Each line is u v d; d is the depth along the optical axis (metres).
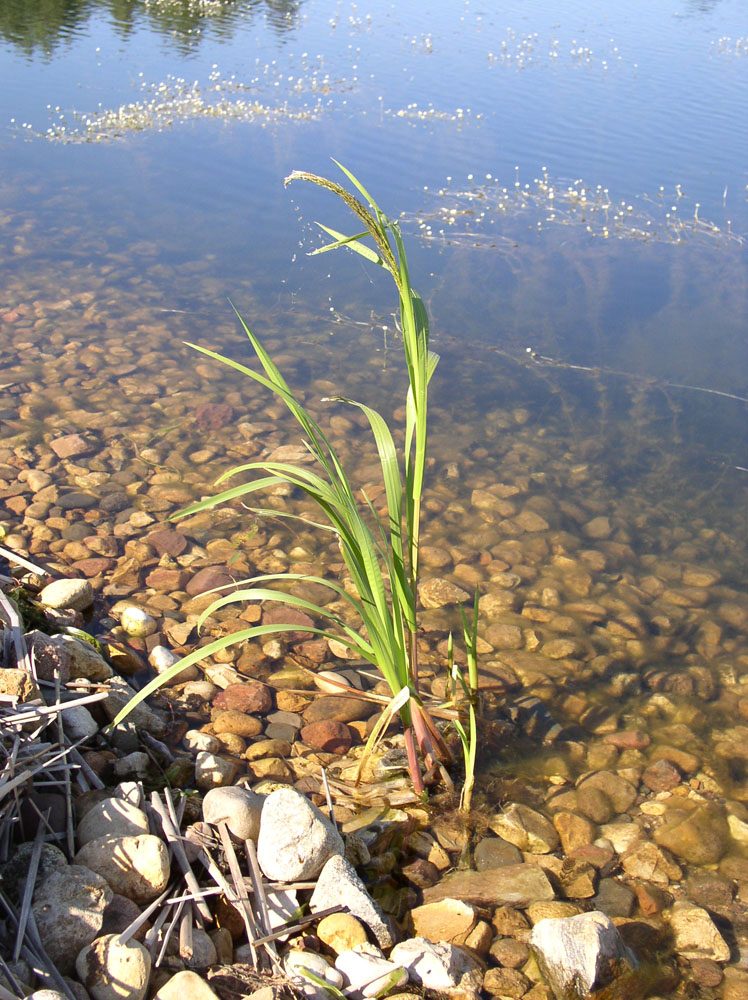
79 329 6.71
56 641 3.20
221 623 3.96
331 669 3.77
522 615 4.24
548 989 2.45
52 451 5.17
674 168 10.70
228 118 12.05
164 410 5.77
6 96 12.30
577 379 6.52
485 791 3.22
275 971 2.30
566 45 16.98
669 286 7.98
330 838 2.61
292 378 6.30
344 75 14.38
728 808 3.20
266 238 8.65
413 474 3.05
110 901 2.27
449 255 8.41
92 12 17.73
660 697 3.77
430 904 2.71
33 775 2.56
